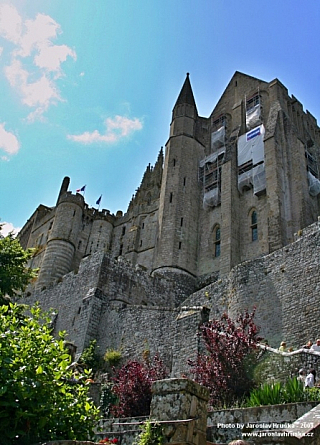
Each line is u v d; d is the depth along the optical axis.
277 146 38.03
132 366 17.41
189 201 42.88
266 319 22.05
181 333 19.88
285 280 22.14
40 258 53.06
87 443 6.90
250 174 39.59
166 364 20.67
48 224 56.03
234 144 43.16
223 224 38.59
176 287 35.75
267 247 35.94
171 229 40.84
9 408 6.89
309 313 20.27
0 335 7.79
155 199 51.47
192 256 40.41
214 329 16.72
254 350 15.65
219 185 42.47
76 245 50.16
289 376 14.48
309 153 41.84
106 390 16.55
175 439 7.31
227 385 14.49
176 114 48.75
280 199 35.00
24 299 35.62
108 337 25.56
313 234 21.86
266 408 10.17
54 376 7.80
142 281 32.56
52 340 8.73
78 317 28.19
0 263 23.70
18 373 7.11
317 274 20.78
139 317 24.23
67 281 32.19
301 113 45.47
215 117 49.75
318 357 14.11
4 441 6.60
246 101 46.56
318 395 10.94
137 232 49.06
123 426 10.73
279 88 43.56
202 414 7.91
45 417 7.12
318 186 37.84
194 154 46.16
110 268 30.50
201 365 15.48
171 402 7.96
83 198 52.47
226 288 25.67
